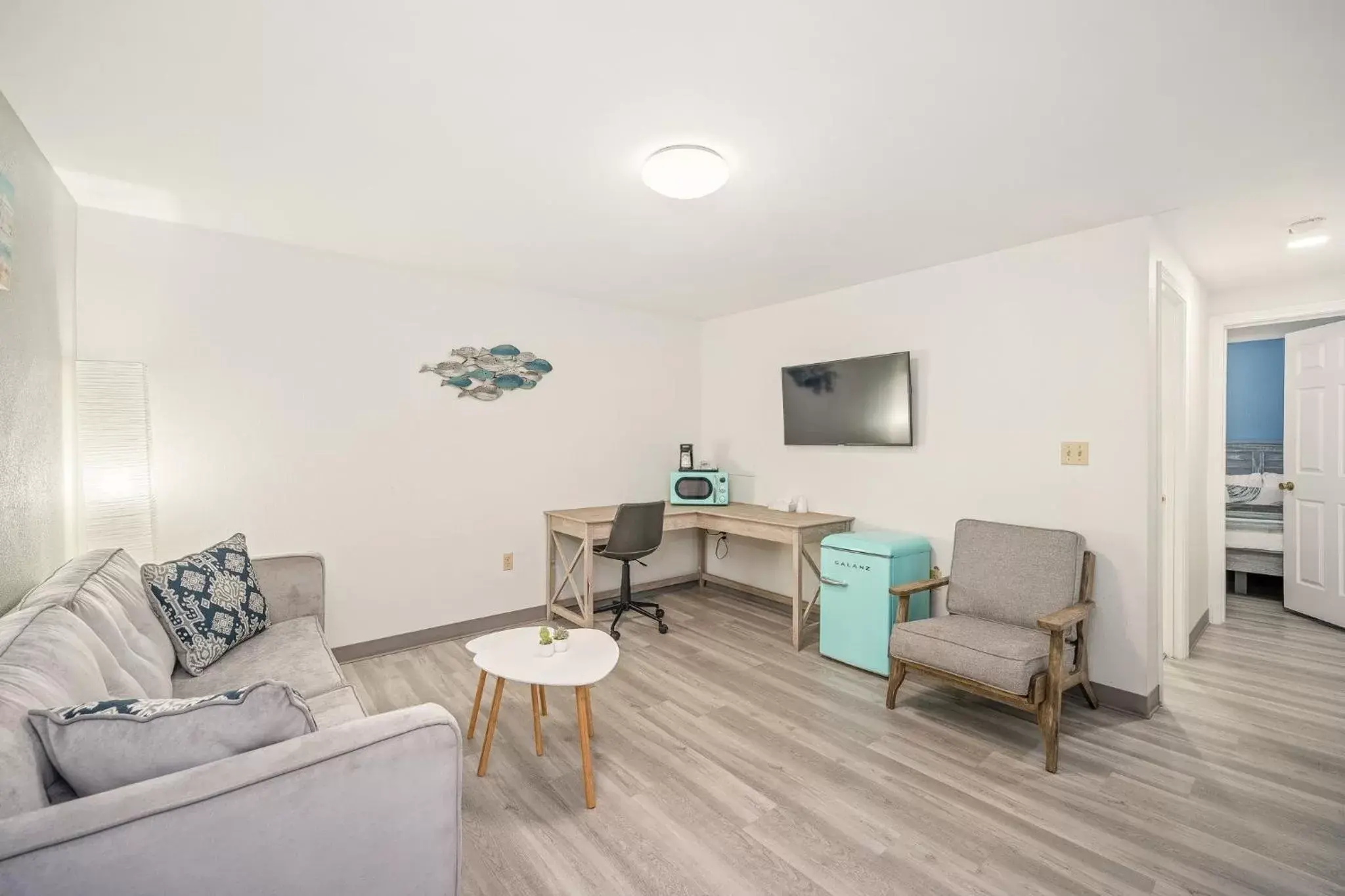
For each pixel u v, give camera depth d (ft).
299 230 9.32
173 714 3.55
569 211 8.52
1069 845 5.91
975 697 9.33
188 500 9.25
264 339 9.84
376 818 3.74
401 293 11.22
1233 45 4.87
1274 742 7.94
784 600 14.26
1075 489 9.28
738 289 12.93
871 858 5.73
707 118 6.05
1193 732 8.21
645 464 15.05
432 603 11.64
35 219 6.56
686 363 15.94
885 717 8.64
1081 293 9.23
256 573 8.48
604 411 14.24
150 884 3.10
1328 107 5.79
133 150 6.75
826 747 7.79
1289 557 13.75
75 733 3.39
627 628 12.64
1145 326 8.62
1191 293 11.15
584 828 6.17
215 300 9.40
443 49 4.96
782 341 14.11
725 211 8.48
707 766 7.33
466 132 6.34
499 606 12.55
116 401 8.09
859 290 12.41
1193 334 11.37
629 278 12.10
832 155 6.82
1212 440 12.72
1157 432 8.93
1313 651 11.29
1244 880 5.45
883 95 5.64
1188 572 11.00
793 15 4.54
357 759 3.67
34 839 2.87
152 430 8.95
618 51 5.00
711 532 16.16
